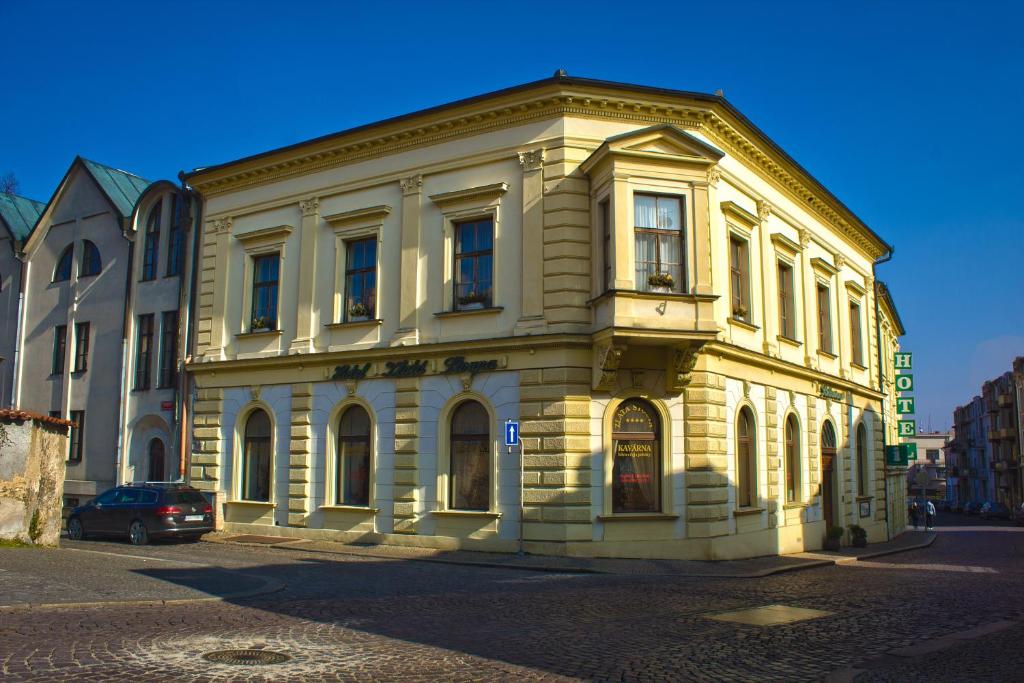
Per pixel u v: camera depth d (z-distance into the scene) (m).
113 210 31.50
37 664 7.95
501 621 11.22
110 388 30.09
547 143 21.28
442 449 21.59
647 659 9.05
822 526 27.92
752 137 24.27
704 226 20.38
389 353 22.56
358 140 23.94
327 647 9.25
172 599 12.13
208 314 27.05
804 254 28.77
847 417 31.88
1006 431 93.94
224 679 7.68
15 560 16.22
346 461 23.55
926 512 47.88
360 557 19.92
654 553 19.97
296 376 24.59
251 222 26.56
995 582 18.11
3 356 33.88
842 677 8.45
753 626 11.29
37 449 19.62
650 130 20.31
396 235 23.38
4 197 36.69
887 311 46.22
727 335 22.59
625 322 19.22
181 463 26.95
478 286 22.06
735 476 22.22
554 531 19.66
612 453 20.14
